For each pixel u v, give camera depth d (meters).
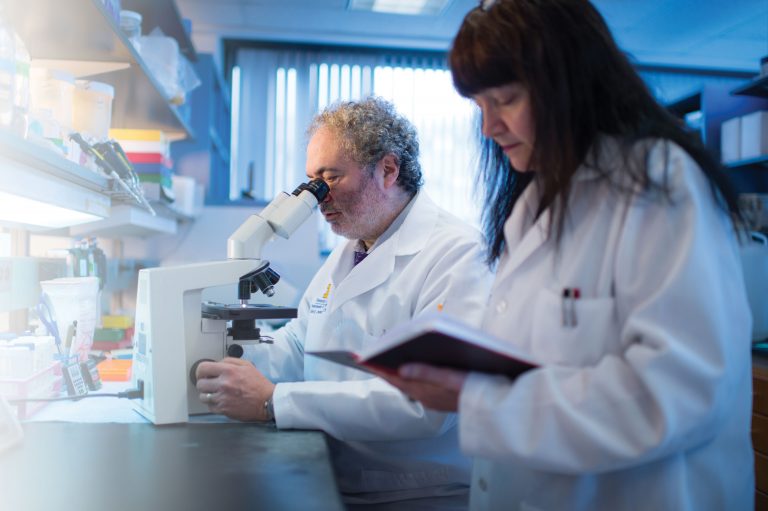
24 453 1.07
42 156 1.18
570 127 0.91
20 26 1.67
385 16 4.98
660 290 0.80
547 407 0.79
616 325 0.88
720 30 5.07
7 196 1.32
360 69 5.66
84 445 1.13
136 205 2.32
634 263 0.86
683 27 5.02
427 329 0.74
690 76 6.02
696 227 0.81
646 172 0.85
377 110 1.71
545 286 0.96
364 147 1.64
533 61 0.89
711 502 0.89
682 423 0.76
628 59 0.96
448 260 1.54
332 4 4.76
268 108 5.57
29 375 1.38
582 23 0.91
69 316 1.67
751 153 3.34
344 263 1.83
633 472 0.88
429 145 5.71
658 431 0.76
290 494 0.89
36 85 1.71
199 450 1.10
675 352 0.76
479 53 0.91
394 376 0.91
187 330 1.38
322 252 5.42
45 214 1.74
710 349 0.78
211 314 1.39
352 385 1.33
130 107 2.68
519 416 0.80
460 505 1.50
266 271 1.47
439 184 5.71
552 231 0.97
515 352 0.82
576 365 0.89
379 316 1.57
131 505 0.84
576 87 0.91
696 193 0.84
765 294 2.59
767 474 2.04
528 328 0.98
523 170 1.07
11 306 1.63
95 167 1.74
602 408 0.78
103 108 1.95
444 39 5.48
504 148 1.04
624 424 0.77
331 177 1.65
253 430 1.25
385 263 1.63
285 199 1.54
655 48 5.49
